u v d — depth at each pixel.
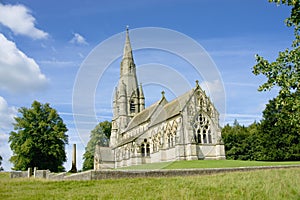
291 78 20.25
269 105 72.06
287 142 67.50
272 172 30.92
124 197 20.41
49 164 70.50
